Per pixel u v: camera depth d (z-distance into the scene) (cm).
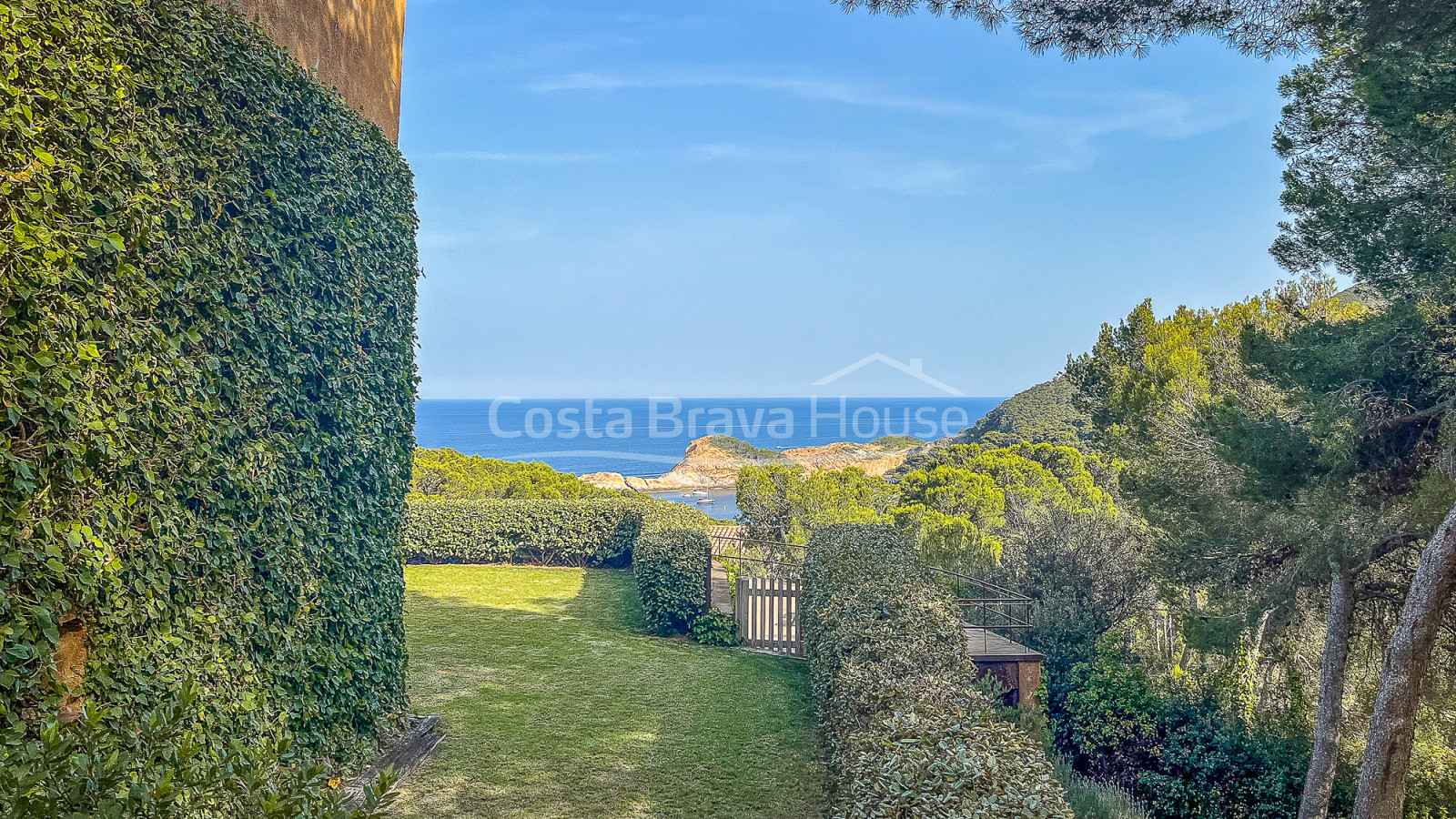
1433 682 840
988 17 694
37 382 297
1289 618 951
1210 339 988
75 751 228
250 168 459
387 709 656
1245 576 940
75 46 323
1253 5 680
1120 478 1030
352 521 587
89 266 331
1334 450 756
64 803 219
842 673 537
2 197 288
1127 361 1043
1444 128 684
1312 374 793
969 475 2047
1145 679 1041
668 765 649
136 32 366
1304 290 920
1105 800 805
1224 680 1015
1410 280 792
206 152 415
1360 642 966
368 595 617
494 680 881
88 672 335
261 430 470
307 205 516
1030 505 1666
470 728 722
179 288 386
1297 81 848
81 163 326
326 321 541
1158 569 993
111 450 337
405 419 682
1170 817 937
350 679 580
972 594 1334
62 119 317
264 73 470
